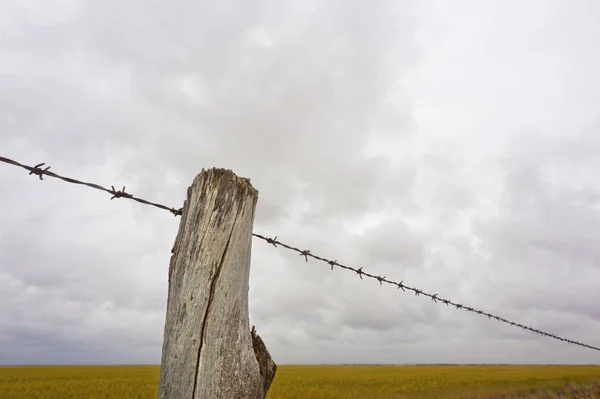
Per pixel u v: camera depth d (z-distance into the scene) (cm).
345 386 2692
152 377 3797
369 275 347
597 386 2153
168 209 189
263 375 120
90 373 4703
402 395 2167
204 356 103
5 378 3719
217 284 110
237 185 120
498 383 2761
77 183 181
